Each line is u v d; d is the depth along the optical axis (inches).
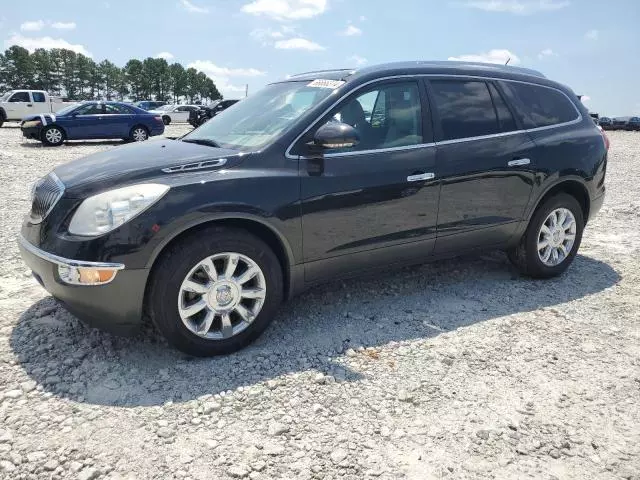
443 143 158.9
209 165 129.3
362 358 132.3
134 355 130.0
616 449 102.0
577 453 100.6
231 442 100.0
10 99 1012.5
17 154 560.4
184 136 171.2
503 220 172.9
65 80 4163.4
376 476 92.7
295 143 137.7
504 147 169.0
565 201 185.8
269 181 130.9
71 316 148.0
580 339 145.6
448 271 197.3
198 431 102.9
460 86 167.5
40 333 138.6
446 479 92.7
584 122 192.9
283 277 141.9
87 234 116.5
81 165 137.0
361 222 145.6
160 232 117.5
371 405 112.9
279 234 132.9
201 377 121.6
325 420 107.5
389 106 153.4
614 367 131.5
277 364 128.3
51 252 118.4
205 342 127.5
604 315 162.1
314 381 121.1
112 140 835.4
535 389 120.8
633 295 178.9
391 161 148.8
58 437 99.4
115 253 115.2
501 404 114.7
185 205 120.0
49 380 117.4
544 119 182.4
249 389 117.2
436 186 156.3
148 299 123.3
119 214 116.6
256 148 135.5
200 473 92.0
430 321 154.5
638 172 506.6
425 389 119.3
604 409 114.2
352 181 142.1
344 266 147.9
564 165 180.9
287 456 96.8
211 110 1227.9
